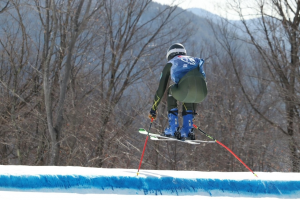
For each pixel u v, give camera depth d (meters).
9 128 27.95
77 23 25.30
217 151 35.16
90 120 30.03
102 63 32.34
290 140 27.33
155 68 33.59
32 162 30.91
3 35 28.92
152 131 32.22
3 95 28.27
